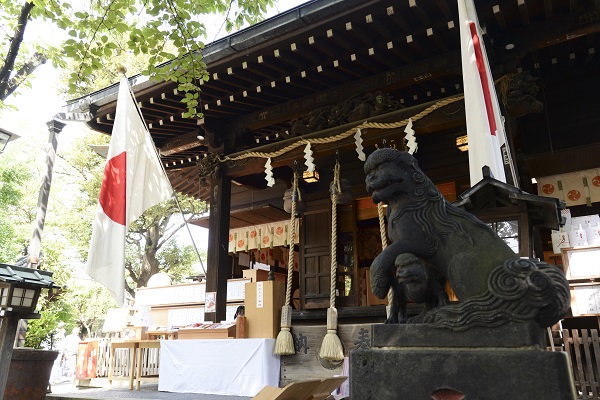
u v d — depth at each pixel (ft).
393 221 6.65
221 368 17.08
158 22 18.57
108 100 23.43
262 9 20.94
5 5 21.52
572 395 5.07
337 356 15.78
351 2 16.89
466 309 5.69
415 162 6.79
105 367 25.35
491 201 11.29
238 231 34.96
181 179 33.71
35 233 28.35
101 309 63.57
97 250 17.95
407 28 17.95
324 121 22.11
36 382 15.72
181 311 36.11
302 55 19.54
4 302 13.46
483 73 14.82
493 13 16.49
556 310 5.39
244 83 22.40
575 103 22.21
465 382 5.41
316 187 28.55
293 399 9.45
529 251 10.66
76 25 18.58
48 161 29.48
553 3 16.56
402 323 6.40
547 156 21.80
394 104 20.44
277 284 18.48
